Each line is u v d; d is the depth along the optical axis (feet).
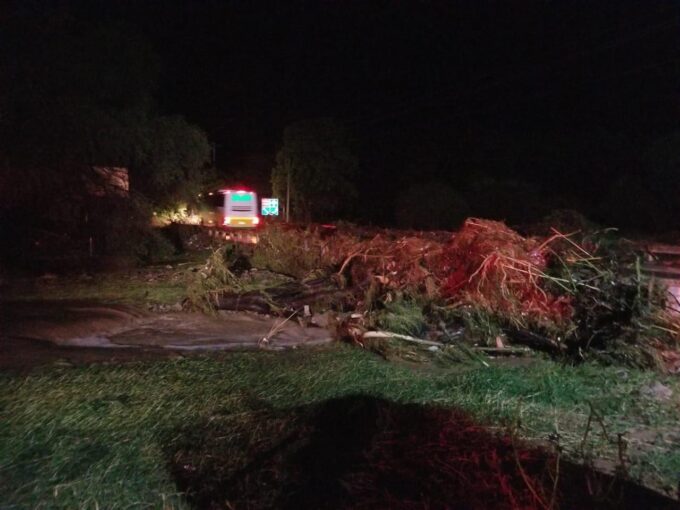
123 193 64.39
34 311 41.50
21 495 17.01
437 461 19.16
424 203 118.73
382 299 36.81
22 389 24.98
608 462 19.70
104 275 60.08
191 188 88.94
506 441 20.92
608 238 38.06
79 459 18.84
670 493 17.76
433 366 30.99
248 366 29.30
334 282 42.55
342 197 149.38
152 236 67.46
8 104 56.95
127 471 18.29
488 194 120.88
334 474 18.56
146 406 23.39
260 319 40.68
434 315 35.01
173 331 37.55
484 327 33.83
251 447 20.24
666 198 120.16
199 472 18.54
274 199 148.46
